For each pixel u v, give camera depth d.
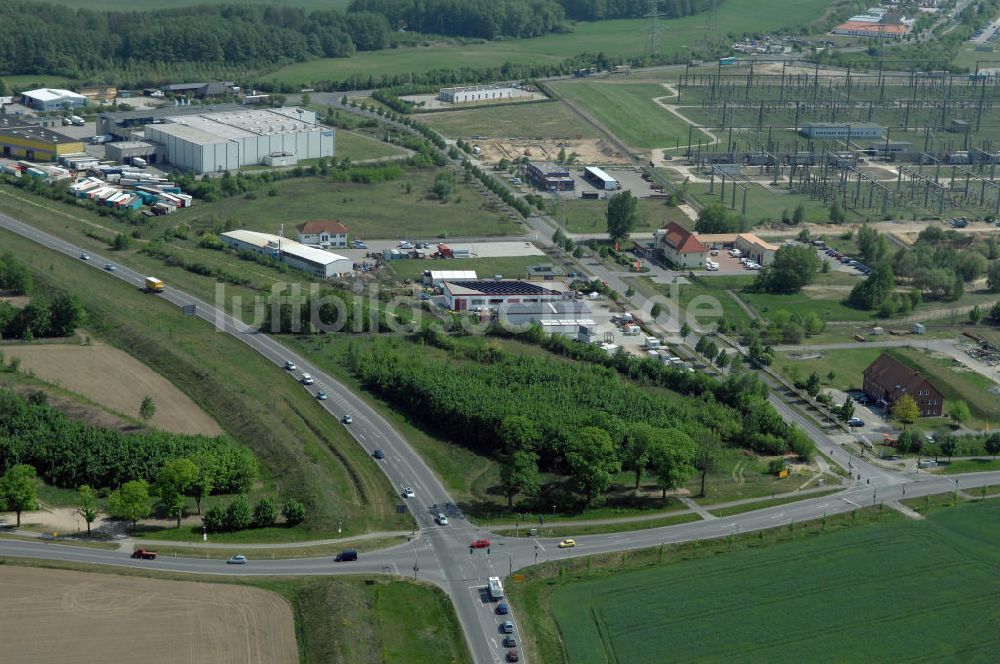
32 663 198.00
